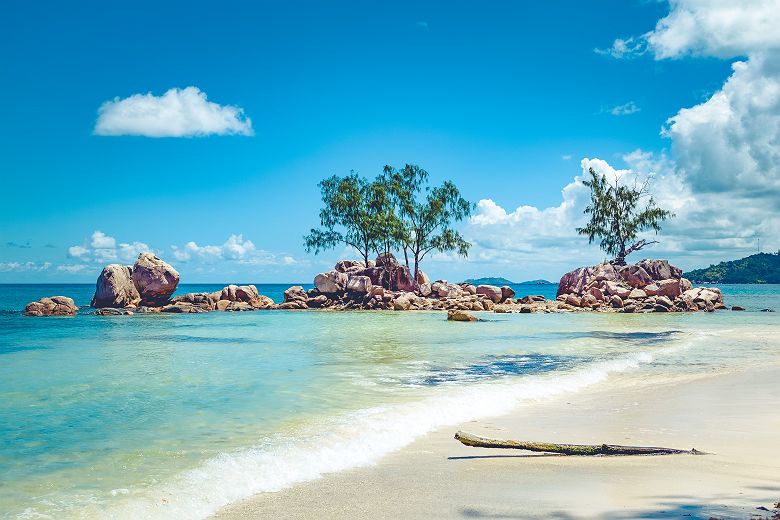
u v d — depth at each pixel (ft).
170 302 178.60
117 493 19.88
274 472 22.09
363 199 225.15
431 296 206.49
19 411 33.37
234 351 65.46
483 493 19.07
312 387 41.47
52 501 19.11
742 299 267.18
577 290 205.26
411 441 27.35
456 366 53.21
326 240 224.74
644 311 167.32
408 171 225.35
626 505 17.15
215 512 18.11
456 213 223.30
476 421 31.65
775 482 19.51
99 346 71.36
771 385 42.75
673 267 201.16
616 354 63.21
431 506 17.92
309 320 129.90
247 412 33.04
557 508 17.13
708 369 52.34
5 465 23.21
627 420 31.40
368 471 22.35
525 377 46.68
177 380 44.42
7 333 92.32
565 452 24.73
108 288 161.48
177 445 26.13
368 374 47.96
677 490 18.65
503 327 106.73
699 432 28.19
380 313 165.99
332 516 17.31
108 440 27.04
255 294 195.11
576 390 42.27
